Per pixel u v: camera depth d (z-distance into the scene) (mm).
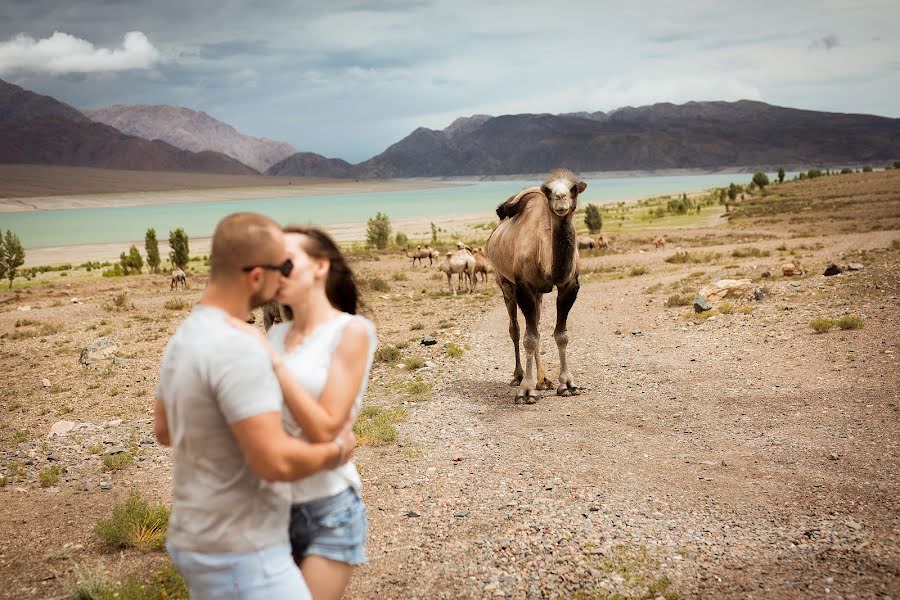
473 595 4488
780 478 6219
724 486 6133
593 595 4355
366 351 2619
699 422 8172
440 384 11547
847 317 12312
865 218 65875
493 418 9117
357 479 2729
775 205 100875
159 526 6047
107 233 194750
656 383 10281
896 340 10961
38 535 6219
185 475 2381
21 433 11172
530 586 4543
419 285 34062
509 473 6898
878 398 8375
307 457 2295
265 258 2398
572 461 7121
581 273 36781
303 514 2611
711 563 4680
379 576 4852
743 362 11023
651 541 5082
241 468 2346
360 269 44281
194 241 140750
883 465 6305
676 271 30109
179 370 2312
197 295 34969
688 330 14406
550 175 8867
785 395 8969
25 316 28484
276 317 10953
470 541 5328
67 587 4887
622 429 8148
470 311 22031
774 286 17938
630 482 6398
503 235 10227
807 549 4785
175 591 4773
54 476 8070
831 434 7297
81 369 17078
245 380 2217
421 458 7637
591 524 5465
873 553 4645
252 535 2355
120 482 7832
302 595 2412
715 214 102312
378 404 10430
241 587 2342
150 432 10273
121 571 5270
